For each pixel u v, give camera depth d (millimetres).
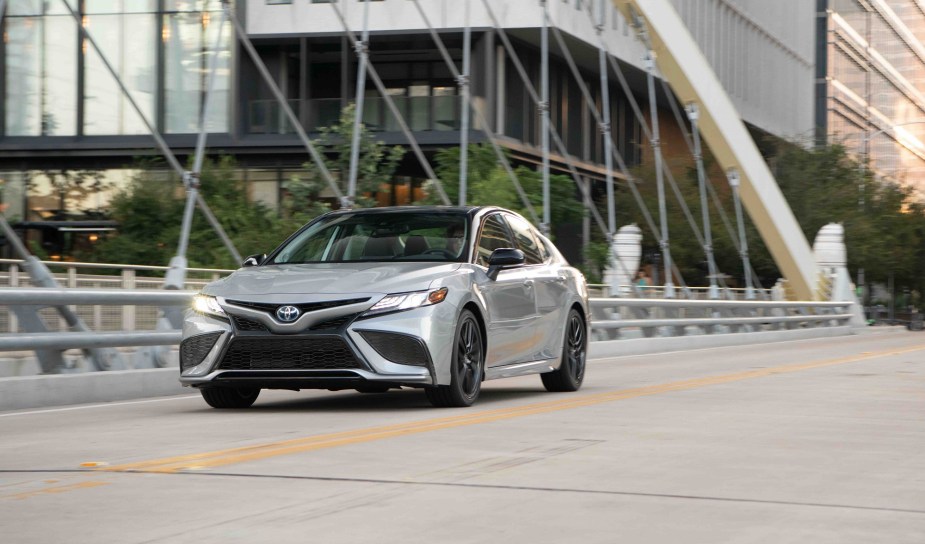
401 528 6750
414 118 61625
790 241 57406
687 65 54594
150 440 10742
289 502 7508
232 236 51562
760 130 96688
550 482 8398
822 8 127375
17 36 57438
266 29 59719
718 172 82938
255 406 14641
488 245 15070
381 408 14117
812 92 112125
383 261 14359
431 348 13211
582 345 17250
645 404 14703
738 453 10094
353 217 15328
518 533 6664
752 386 18172
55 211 57844
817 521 7129
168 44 58031
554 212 57938
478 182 54500
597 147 75250
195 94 58031
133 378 16406
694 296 57250
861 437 11430
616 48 67750
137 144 57094
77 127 57250
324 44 61750
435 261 14297
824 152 89812
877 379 20156
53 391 14984
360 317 13023
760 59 96812
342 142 53656
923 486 8508
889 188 96062
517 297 15203
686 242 78812
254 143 58781
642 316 34094
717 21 86875
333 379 12953
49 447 10273
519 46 64375
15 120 57500
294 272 13781
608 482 8438
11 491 7914
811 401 15461
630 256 55938
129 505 7391
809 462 9633
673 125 88938
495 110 61594
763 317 45844
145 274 51438
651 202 78000
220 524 6816
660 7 53656
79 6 57844
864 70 142750
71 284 25016
